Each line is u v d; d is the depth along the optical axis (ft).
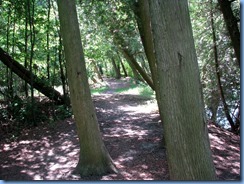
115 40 50.72
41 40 41.91
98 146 19.62
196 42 42.47
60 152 24.93
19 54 38.70
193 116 10.27
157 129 31.35
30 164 22.44
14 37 39.60
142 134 29.45
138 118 37.40
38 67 44.52
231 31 31.96
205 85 42.39
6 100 40.60
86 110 19.16
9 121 35.50
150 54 21.06
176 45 10.08
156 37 10.41
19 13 37.14
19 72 39.50
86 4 35.65
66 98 41.88
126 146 25.57
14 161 23.34
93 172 19.24
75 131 31.14
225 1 32.01
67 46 18.70
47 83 41.14
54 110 39.27
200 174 10.37
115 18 36.35
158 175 18.98
